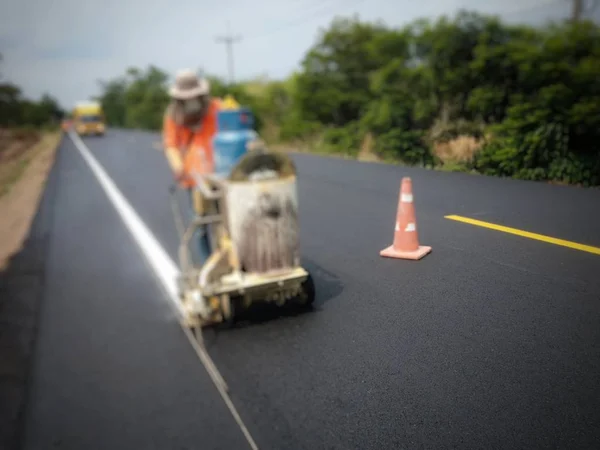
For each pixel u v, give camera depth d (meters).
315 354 2.46
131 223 8.34
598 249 3.13
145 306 4.88
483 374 1.70
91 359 3.97
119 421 3.04
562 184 5.92
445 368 1.72
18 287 5.91
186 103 4.02
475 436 1.50
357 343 2.02
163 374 3.40
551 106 7.02
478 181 6.59
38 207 11.11
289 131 19.78
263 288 3.46
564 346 1.82
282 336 3.09
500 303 2.04
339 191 7.61
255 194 3.45
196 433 2.60
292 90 20.47
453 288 2.22
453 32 10.31
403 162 9.82
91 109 45.47
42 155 29.39
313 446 1.86
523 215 4.25
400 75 12.16
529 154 6.50
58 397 3.56
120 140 34.88
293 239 3.55
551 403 1.60
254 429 2.33
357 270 3.58
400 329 1.90
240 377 2.89
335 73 18.61
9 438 3.20
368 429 1.61
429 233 3.77
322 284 3.54
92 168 17.67
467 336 1.84
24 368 4.05
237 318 3.74
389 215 5.74
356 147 13.23
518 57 8.62
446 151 8.72
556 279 2.47
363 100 17.22
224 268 3.67
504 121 7.91
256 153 3.46
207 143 4.16
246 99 25.25
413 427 1.54
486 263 2.67
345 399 1.89
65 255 6.95
